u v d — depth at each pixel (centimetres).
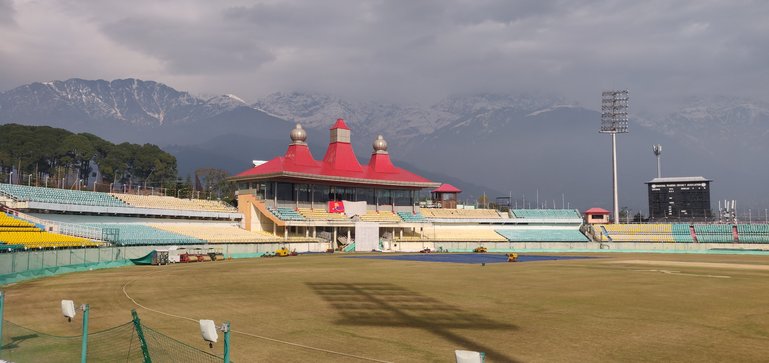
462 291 4316
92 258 6612
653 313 3228
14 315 3047
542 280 5284
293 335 2550
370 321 2930
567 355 2191
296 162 14175
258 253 10719
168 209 11550
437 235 15362
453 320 2967
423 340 2450
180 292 4169
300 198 13762
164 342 2317
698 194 19512
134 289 4341
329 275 5784
